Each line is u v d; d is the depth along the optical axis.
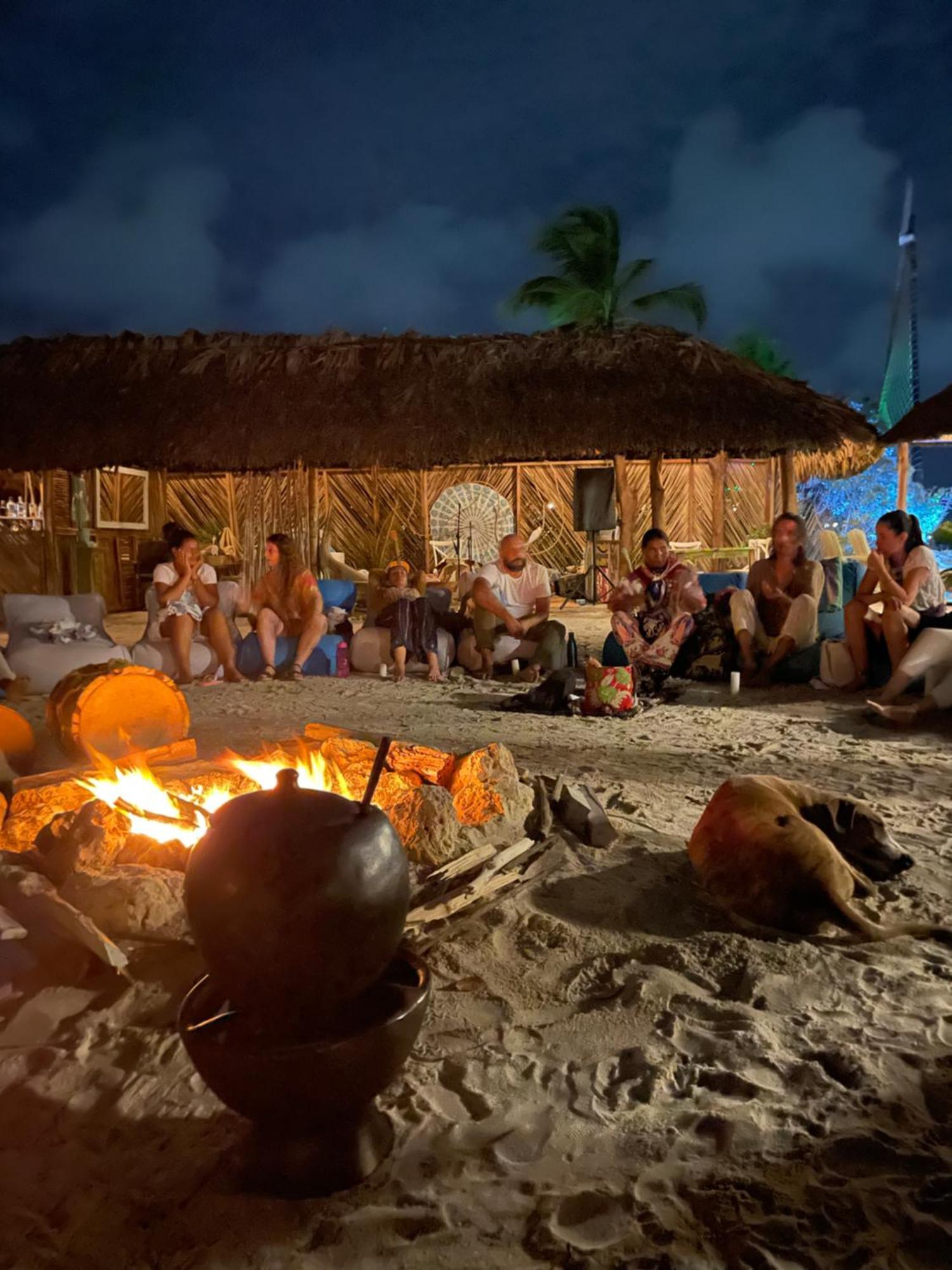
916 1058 2.52
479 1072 2.51
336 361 14.06
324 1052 1.88
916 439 13.52
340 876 1.88
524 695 8.00
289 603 9.89
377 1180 2.10
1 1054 2.60
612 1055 2.58
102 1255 1.91
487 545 21.98
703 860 3.53
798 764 5.82
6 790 4.36
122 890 3.10
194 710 7.86
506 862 3.73
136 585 20.31
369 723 7.29
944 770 5.65
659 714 7.61
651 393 13.35
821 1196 2.01
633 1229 1.94
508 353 14.04
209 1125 2.28
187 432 13.54
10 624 8.89
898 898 3.61
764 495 23.31
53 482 18.08
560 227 22.92
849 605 8.40
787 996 2.87
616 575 19.41
